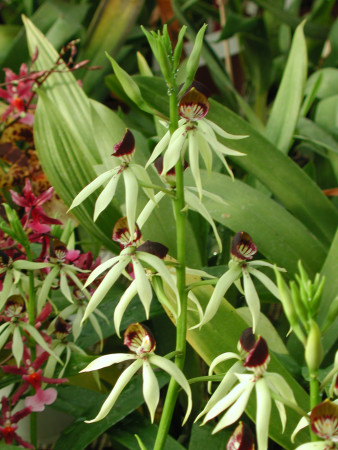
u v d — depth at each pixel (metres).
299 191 0.61
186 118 0.32
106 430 0.46
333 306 0.29
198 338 0.43
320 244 0.55
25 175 0.67
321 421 0.26
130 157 0.33
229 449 0.30
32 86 0.68
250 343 0.31
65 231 0.49
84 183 0.57
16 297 0.42
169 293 0.43
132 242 0.35
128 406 0.47
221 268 0.54
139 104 0.33
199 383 0.55
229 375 0.31
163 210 0.53
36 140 0.58
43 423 0.56
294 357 0.52
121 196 0.55
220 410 0.29
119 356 0.31
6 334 0.42
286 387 0.29
